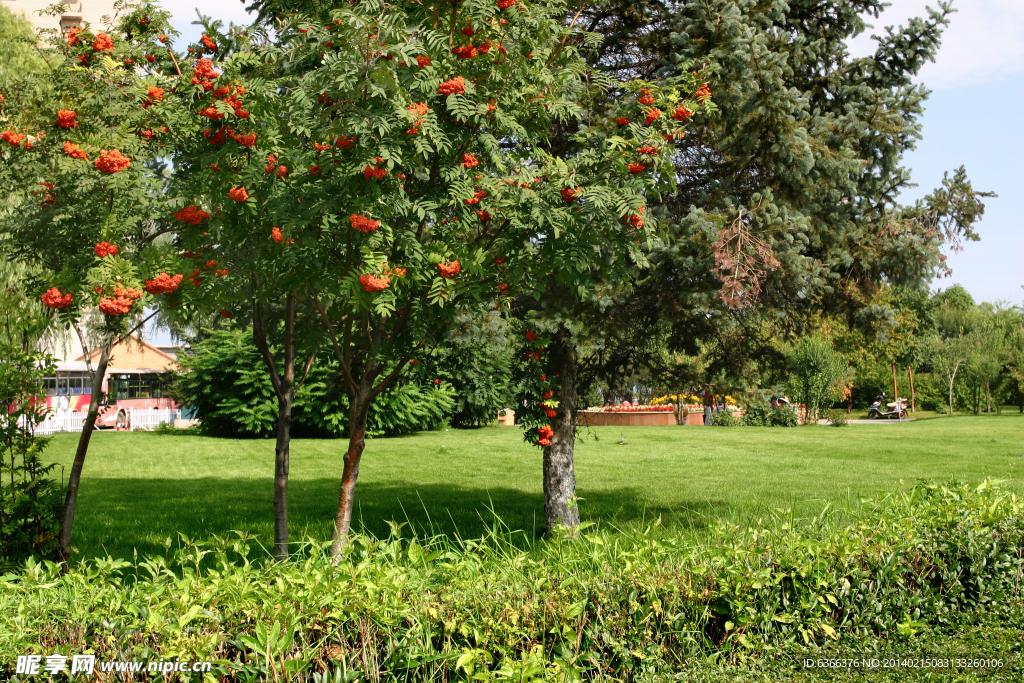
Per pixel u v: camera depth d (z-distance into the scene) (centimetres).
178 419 2958
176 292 445
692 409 2964
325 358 634
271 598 292
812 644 364
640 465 1491
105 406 568
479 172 483
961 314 3947
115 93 506
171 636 270
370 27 401
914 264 680
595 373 885
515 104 497
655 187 508
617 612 331
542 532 830
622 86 521
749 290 606
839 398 3084
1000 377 3597
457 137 457
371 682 285
